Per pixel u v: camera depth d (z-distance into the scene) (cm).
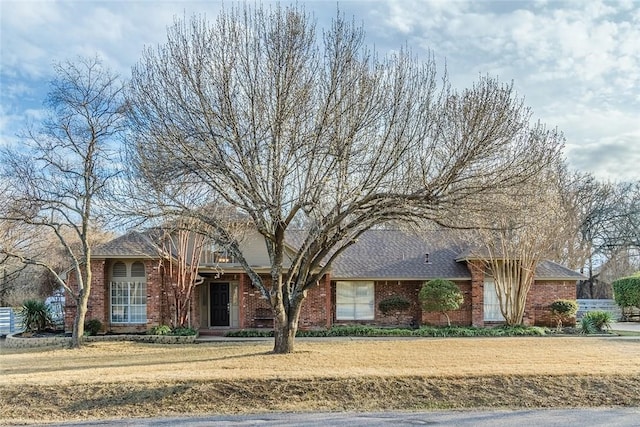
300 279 1658
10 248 2252
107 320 2336
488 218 1498
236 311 2702
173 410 1070
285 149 1403
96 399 1113
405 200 1408
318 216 1471
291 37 1419
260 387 1160
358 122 1398
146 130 1462
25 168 1962
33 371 1395
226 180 1434
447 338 2212
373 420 982
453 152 1394
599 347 1845
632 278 3170
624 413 1029
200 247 2341
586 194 4384
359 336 2300
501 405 1095
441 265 2692
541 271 2658
